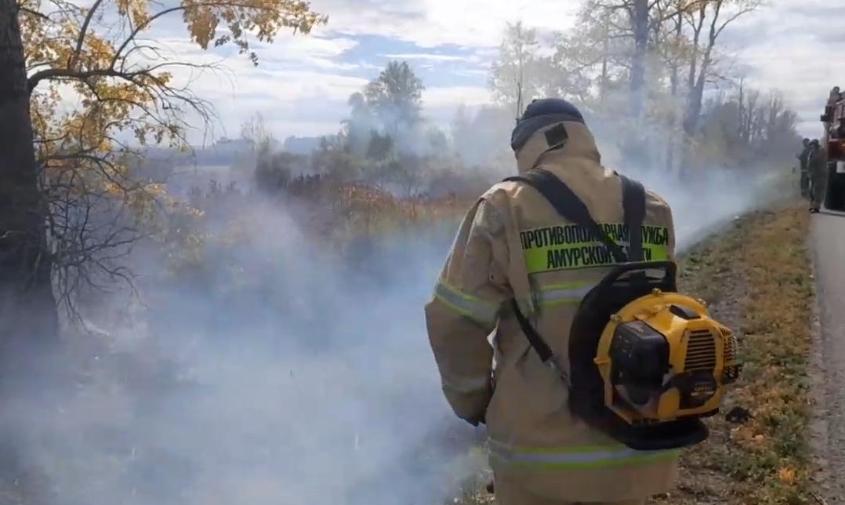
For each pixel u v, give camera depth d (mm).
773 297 9992
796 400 6168
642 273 2496
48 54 9430
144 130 9398
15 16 7449
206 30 9391
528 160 2658
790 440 5477
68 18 9211
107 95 9430
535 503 2502
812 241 15375
